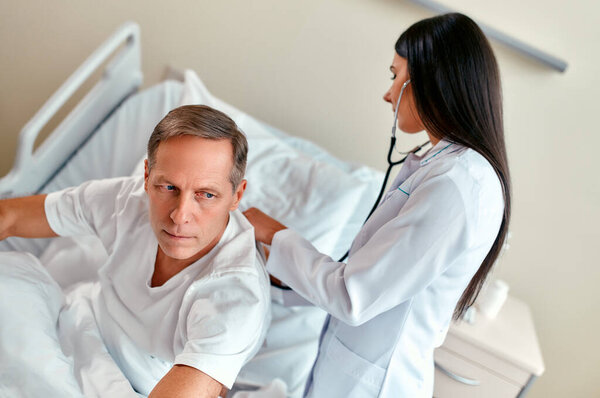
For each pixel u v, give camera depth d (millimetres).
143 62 1957
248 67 1875
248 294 834
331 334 990
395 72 933
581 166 1644
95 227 982
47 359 897
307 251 915
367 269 804
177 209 765
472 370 1477
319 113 1867
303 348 1301
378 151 1852
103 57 1567
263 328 987
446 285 855
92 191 985
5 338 891
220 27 1844
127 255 941
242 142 805
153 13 1877
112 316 979
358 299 814
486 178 815
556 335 1827
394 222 811
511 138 1678
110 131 1609
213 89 1940
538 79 1603
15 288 958
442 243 779
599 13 1515
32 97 2090
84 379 920
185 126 750
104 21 1927
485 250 845
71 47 1990
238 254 873
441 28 841
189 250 808
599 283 1728
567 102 1601
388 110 1792
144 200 938
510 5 1581
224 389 895
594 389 1845
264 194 1452
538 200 1710
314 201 1436
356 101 1813
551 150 1655
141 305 922
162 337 903
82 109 1593
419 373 918
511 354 1421
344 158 1896
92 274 1251
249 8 1793
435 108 840
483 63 834
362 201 1613
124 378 925
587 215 1680
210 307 824
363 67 1767
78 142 1624
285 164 1519
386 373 902
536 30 1581
